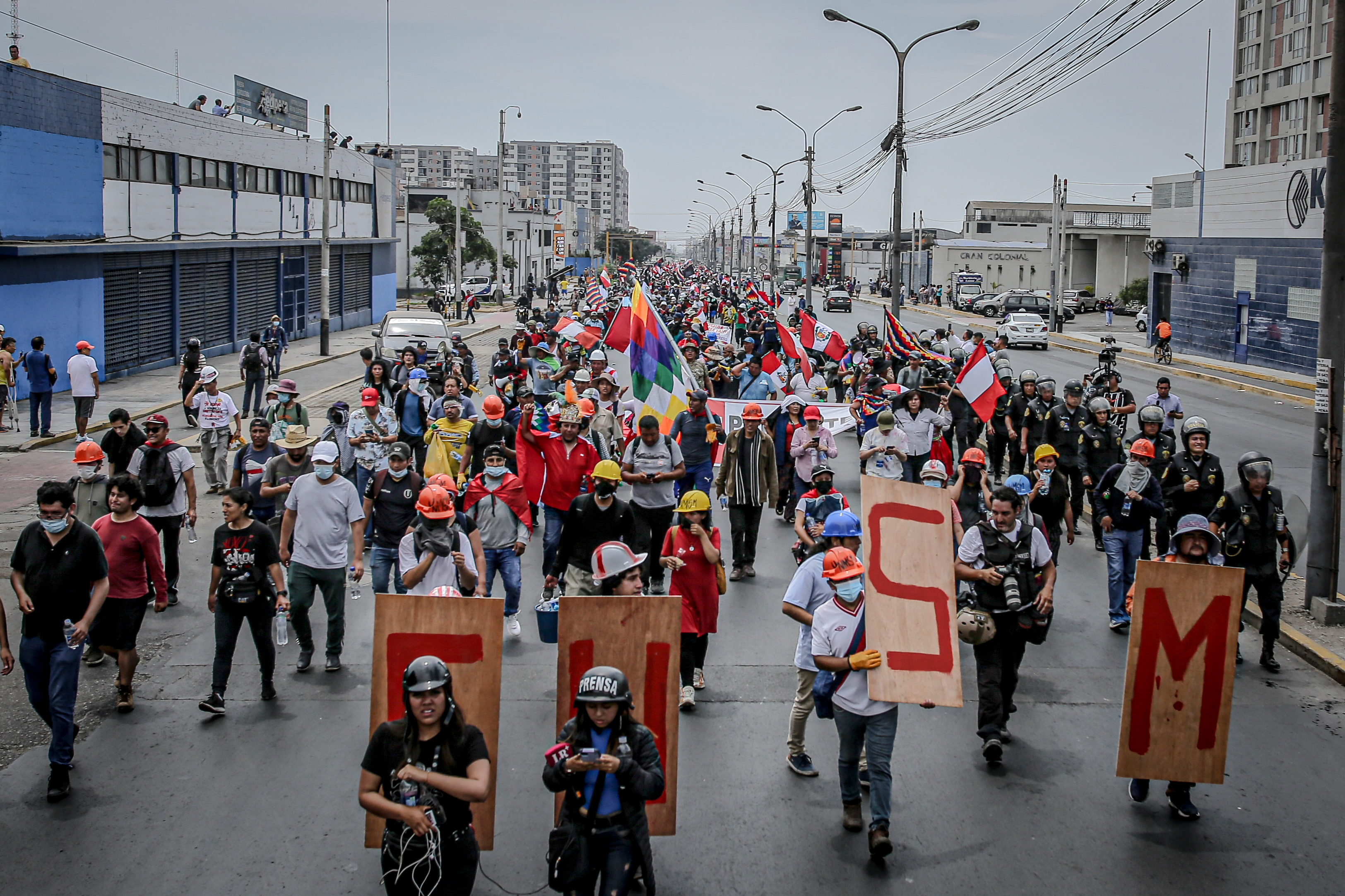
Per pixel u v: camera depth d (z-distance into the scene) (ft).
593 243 602.85
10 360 72.13
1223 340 139.33
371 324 182.80
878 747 20.97
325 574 29.73
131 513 27.35
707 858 20.79
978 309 239.91
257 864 20.44
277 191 141.79
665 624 20.10
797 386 59.41
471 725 16.58
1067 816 22.68
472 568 27.96
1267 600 31.32
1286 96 226.79
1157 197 159.94
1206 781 22.18
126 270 103.76
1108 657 32.32
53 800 22.79
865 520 21.75
